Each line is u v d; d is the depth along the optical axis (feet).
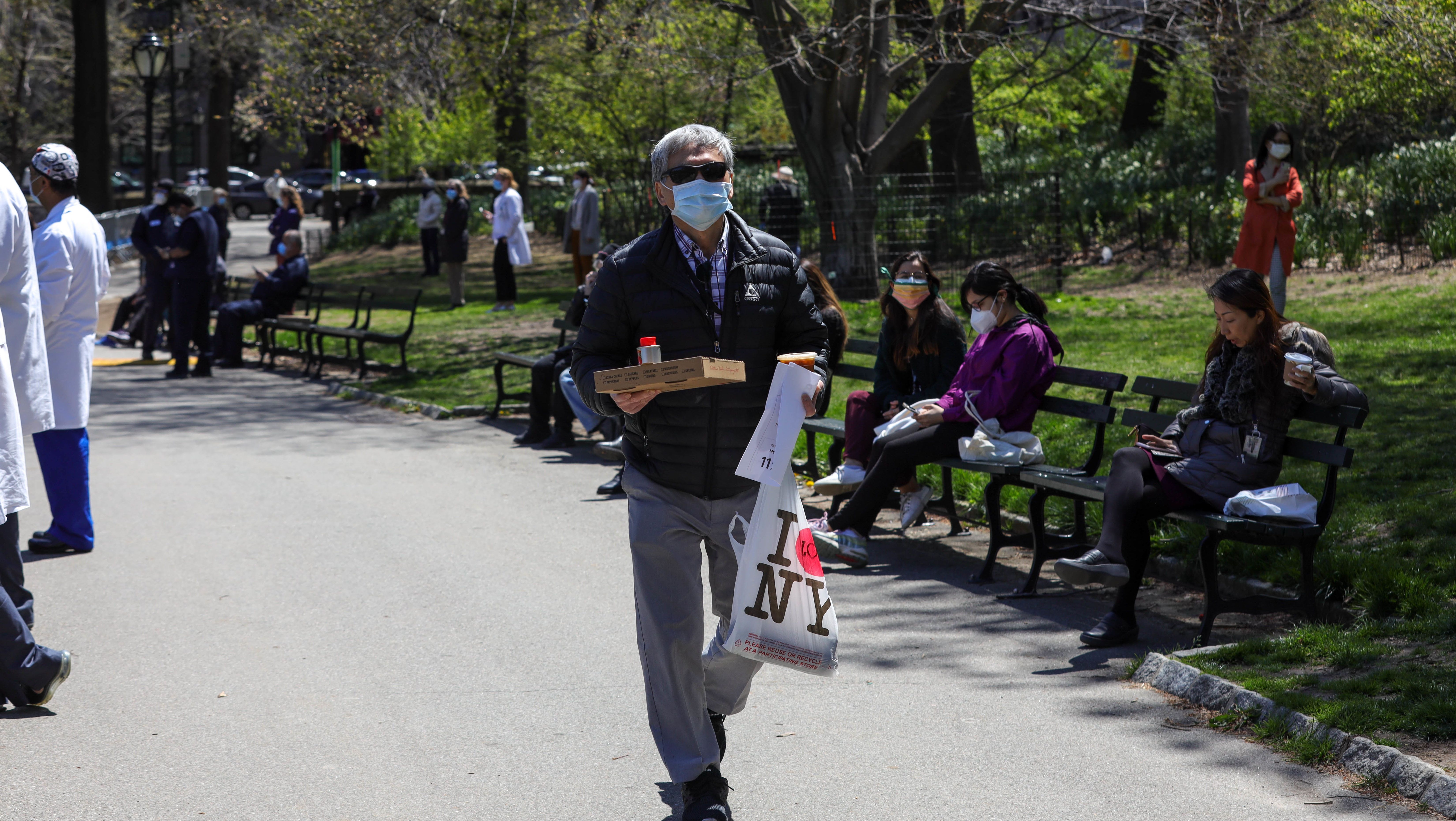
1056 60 146.82
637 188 114.73
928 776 23.36
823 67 93.20
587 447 59.47
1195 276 98.17
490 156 202.28
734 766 24.08
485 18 107.14
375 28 106.73
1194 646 29.89
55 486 40.34
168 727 26.30
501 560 39.32
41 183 38.73
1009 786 22.82
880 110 98.89
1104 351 67.26
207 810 22.39
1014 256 107.24
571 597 35.22
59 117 286.87
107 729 26.21
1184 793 22.27
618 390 19.97
